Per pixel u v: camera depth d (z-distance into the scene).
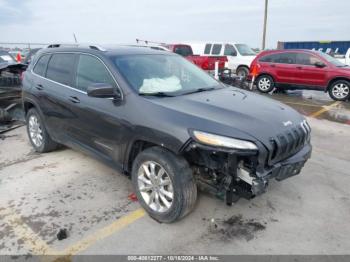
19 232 2.97
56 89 4.16
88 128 3.69
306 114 8.02
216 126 2.65
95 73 3.64
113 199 3.55
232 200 2.95
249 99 3.46
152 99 3.12
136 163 3.15
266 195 3.62
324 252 2.70
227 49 15.35
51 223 3.11
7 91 6.66
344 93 9.86
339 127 6.73
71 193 3.68
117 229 3.01
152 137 2.89
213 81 4.19
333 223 3.11
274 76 11.18
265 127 2.75
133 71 3.47
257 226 3.05
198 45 15.99
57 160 4.67
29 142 5.57
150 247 2.77
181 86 3.64
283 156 2.85
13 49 18.61
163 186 3.00
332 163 4.64
